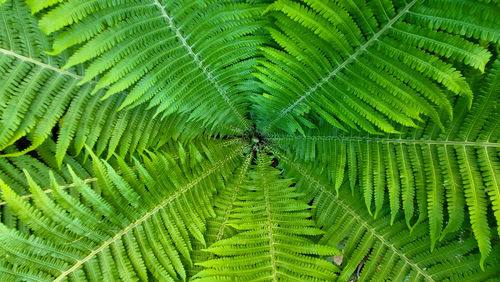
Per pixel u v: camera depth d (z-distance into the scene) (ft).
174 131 2.06
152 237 1.69
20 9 1.48
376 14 1.49
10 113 1.52
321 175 2.19
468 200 1.64
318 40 1.65
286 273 1.71
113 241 1.59
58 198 1.46
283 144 2.40
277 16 1.65
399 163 1.86
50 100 1.67
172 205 1.79
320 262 1.74
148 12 1.51
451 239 1.87
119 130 1.82
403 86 1.57
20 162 1.75
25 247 1.41
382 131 1.92
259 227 1.85
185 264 1.87
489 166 1.65
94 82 1.74
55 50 1.35
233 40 1.77
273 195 2.06
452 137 1.75
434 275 1.77
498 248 1.74
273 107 2.12
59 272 1.46
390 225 1.94
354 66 1.67
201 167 2.11
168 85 1.75
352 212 2.01
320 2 1.47
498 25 1.29
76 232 1.52
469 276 1.72
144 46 1.58
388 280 1.85
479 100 1.66
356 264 1.85
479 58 1.35
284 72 1.85
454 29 1.38
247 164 2.35
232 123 2.35
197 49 1.73
